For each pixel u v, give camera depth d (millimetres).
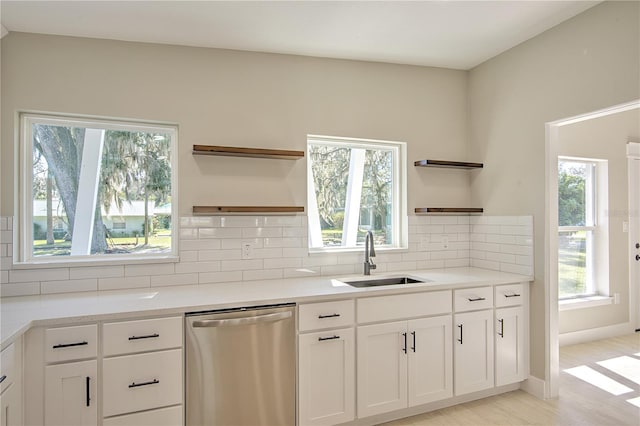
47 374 1774
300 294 2256
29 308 1955
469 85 3447
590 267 3979
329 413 2277
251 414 2109
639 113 4117
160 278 2537
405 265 3217
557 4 2324
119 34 2438
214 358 2043
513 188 2988
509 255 3031
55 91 2369
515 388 2885
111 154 2562
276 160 2824
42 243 2420
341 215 3176
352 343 2328
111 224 2555
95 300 2133
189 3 2139
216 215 2672
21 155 2352
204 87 2670
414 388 2486
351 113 3053
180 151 2596
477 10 2359
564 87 2559
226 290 2385
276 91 2846
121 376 1887
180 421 1991
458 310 2611
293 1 2162
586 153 3770
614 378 3035
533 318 2816
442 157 3365
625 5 2193
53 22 2254
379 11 2318
